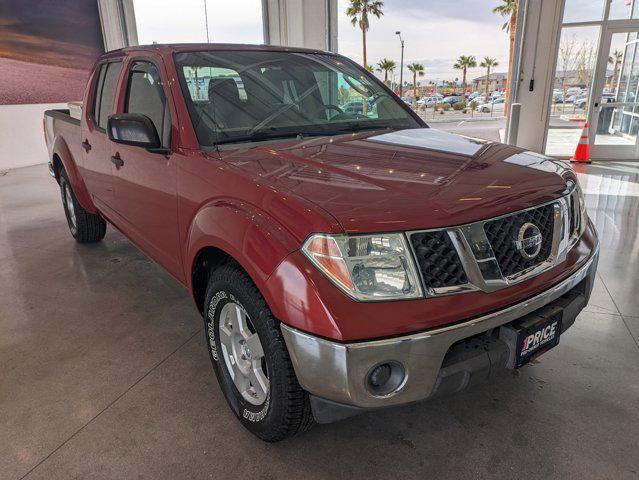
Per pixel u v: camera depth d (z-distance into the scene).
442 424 1.88
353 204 1.44
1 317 2.83
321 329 1.33
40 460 1.73
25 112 8.62
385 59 15.39
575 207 1.87
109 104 2.96
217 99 2.23
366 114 2.59
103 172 2.94
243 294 1.59
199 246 1.79
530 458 1.70
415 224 1.39
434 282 1.40
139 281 3.31
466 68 20.41
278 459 1.72
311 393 1.44
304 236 1.40
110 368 2.30
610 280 3.13
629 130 7.72
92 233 3.97
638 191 5.55
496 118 12.47
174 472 1.67
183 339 2.55
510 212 1.52
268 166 1.77
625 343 2.40
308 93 2.51
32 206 5.59
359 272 1.36
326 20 8.84
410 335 1.34
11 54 8.34
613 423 1.86
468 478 1.62
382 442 1.79
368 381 1.36
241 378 1.82
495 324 1.45
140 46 2.71
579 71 7.59
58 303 3.00
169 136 2.14
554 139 7.98
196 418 1.94
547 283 1.61
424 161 1.82
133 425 1.91
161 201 2.21
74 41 9.41
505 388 2.08
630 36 7.29
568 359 2.28
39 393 2.12
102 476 1.66
